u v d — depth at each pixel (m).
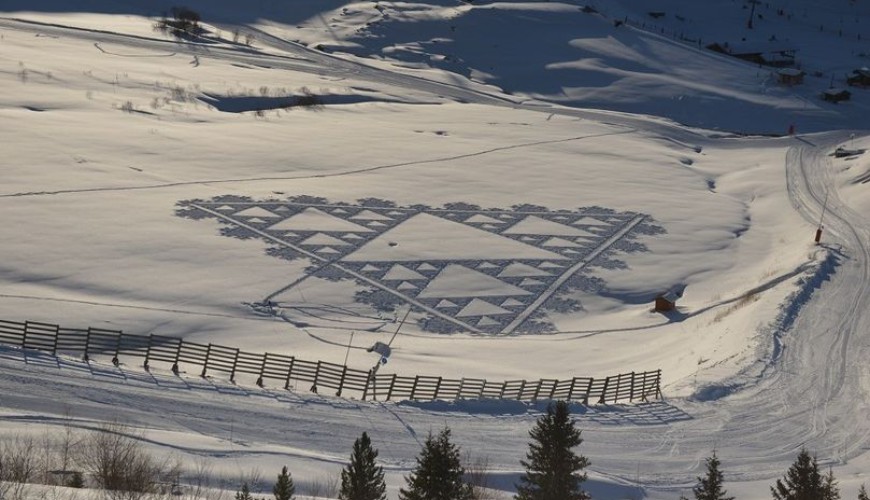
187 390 34.56
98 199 68.31
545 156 94.50
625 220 77.25
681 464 32.41
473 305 59.12
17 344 39.53
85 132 84.00
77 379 33.41
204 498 20.73
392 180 81.94
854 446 35.31
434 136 98.56
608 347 53.03
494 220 74.81
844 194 87.50
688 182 90.12
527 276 64.31
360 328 53.53
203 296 54.84
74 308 50.19
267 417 32.88
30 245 58.47
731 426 36.75
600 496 28.08
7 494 17.16
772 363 44.31
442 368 47.00
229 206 70.88
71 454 24.17
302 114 102.50
